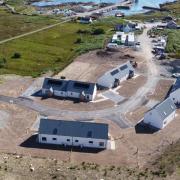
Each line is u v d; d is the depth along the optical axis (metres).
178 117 113.56
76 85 124.12
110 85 130.62
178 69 150.62
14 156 91.06
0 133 102.31
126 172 85.62
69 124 99.12
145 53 167.38
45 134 97.81
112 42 178.88
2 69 144.25
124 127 107.25
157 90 131.00
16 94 124.38
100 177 82.31
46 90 124.06
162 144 99.81
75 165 88.19
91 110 116.19
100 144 97.56
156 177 83.31
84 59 157.62
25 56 158.38
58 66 149.38
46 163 88.12
